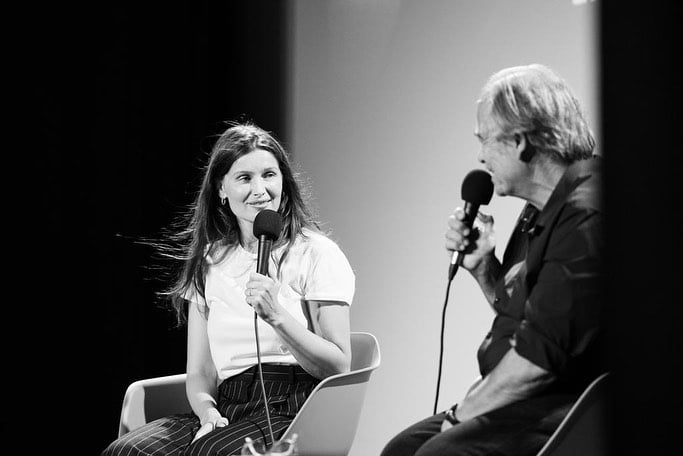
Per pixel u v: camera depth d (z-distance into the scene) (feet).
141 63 22.84
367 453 19.39
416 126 19.07
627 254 15.02
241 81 21.88
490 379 12.92
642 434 14.52
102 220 22.61
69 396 22.34
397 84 19.34
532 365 12.50
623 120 15.51
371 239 19.62
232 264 16.75
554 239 12.66
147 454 15.23
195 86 22.52
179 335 23.24
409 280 19.11
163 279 22.90
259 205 16.24
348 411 15.31
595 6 16.28
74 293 22.39
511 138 13.28
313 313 16.28
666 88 15.08
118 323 22.71
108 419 22.61
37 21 22.08
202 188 17.10
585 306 12.32
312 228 17.15
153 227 22.81
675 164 14.90
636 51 15.42
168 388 17.31
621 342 14.75
